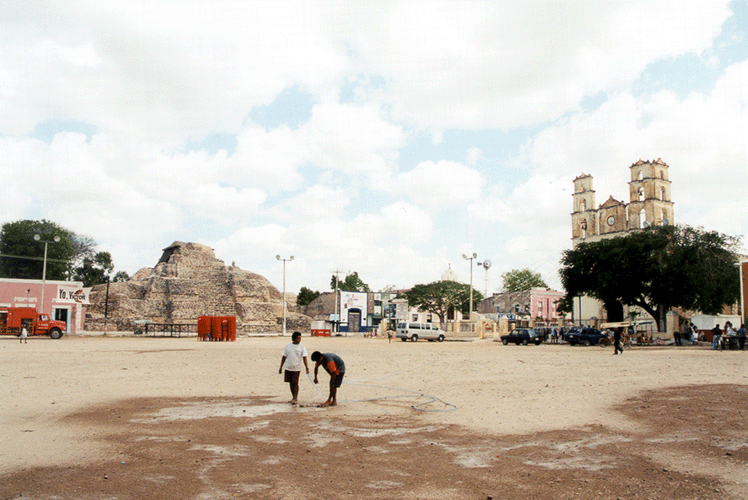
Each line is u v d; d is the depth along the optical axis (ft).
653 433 31.91
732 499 20.81
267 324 287.69
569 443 29.73
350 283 405.18
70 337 179.11
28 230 252.42
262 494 21.25
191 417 36.86
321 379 60.44
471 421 35.81
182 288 296.51
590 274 178.40
